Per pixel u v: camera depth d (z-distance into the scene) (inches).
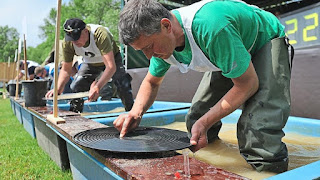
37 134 113.8
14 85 271.7
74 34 98.3
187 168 34.2
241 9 48.5
